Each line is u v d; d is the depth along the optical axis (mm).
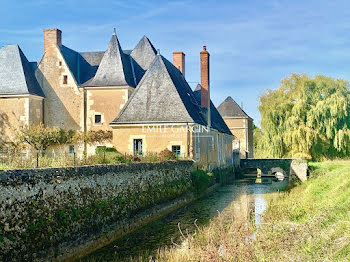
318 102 37594
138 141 24203
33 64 31422
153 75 25906
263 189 28688
